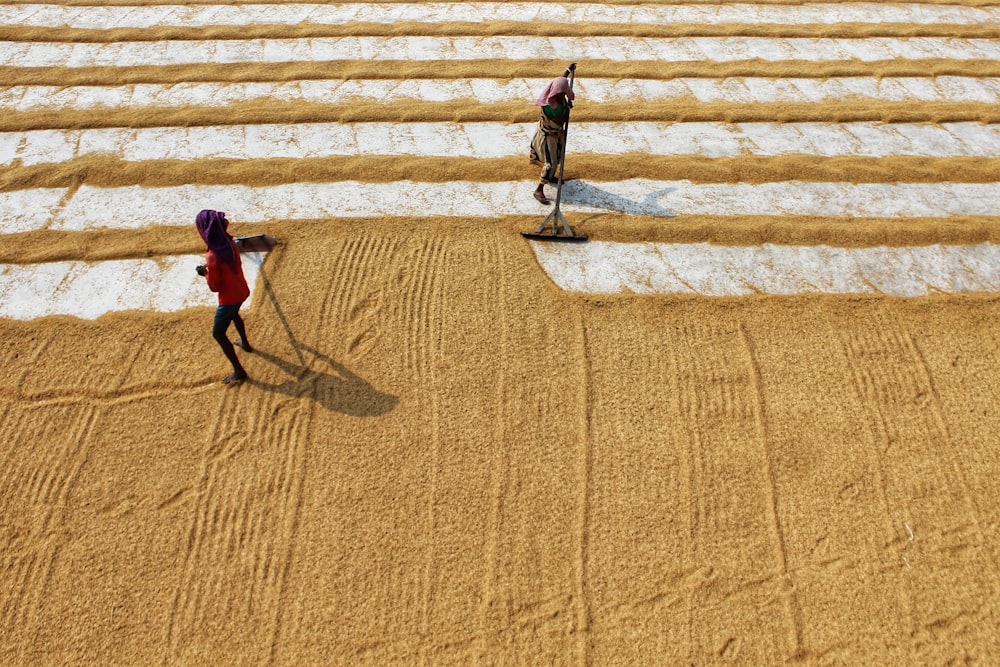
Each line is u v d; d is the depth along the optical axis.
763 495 5.05
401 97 8.66
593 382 5.65
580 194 7.41
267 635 4.37
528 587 4.59
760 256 6.78
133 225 6.88
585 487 5.04
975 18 10.80
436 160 7.69
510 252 6.70
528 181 7.53
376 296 6.23
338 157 7.69
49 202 7.08
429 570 4.64
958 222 7.18
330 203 7.17
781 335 6.05
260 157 7.69
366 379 5.63
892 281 6.57
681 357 5.85
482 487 5.03
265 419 5.36
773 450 5.29
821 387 5.69
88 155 7.62
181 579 4.57
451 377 5.65
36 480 5.00
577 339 5.95
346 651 4.31
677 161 7.84
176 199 7.18
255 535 4.77
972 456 5.29
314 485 5.01
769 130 8.40
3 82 8.65
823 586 4.64
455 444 5.25
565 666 4.30
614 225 7.03
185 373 5.63
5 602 4.45
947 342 6.04
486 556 4.71
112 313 6.06
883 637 4.44
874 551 4.80
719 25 10.41
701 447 5.29
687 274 6.58
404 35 9.87
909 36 10.31
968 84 9.32
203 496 4.95
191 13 10.19
